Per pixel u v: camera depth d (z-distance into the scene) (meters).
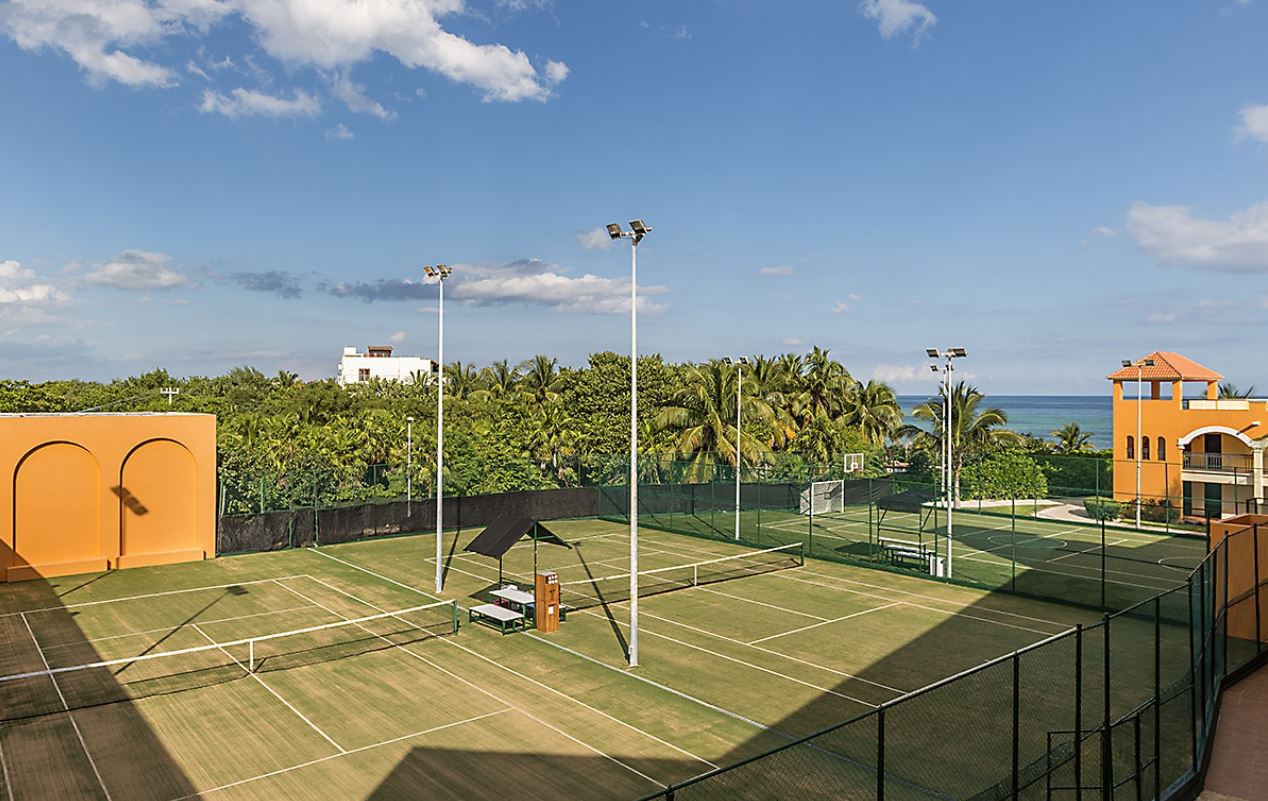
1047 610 27.91
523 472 53.12
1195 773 14.64
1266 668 21.88
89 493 32.78
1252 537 23.17
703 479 52.06
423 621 25.84
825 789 14.55
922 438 70.19
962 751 16.08
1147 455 52.88
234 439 51.47
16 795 14.40
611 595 29.67
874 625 25.86
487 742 16.80
